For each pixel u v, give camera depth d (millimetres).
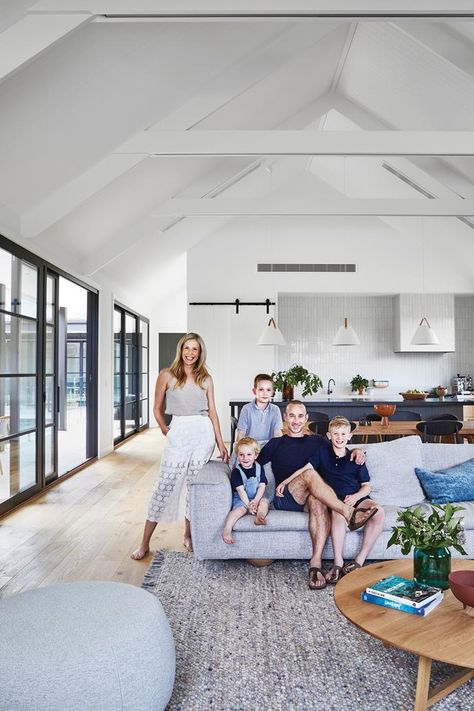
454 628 1919
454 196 6719
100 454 7590
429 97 5535
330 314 9617
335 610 2752
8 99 3473
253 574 3236
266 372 8992
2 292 4480
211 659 2287
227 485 3305
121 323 9156
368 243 9016
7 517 4523
